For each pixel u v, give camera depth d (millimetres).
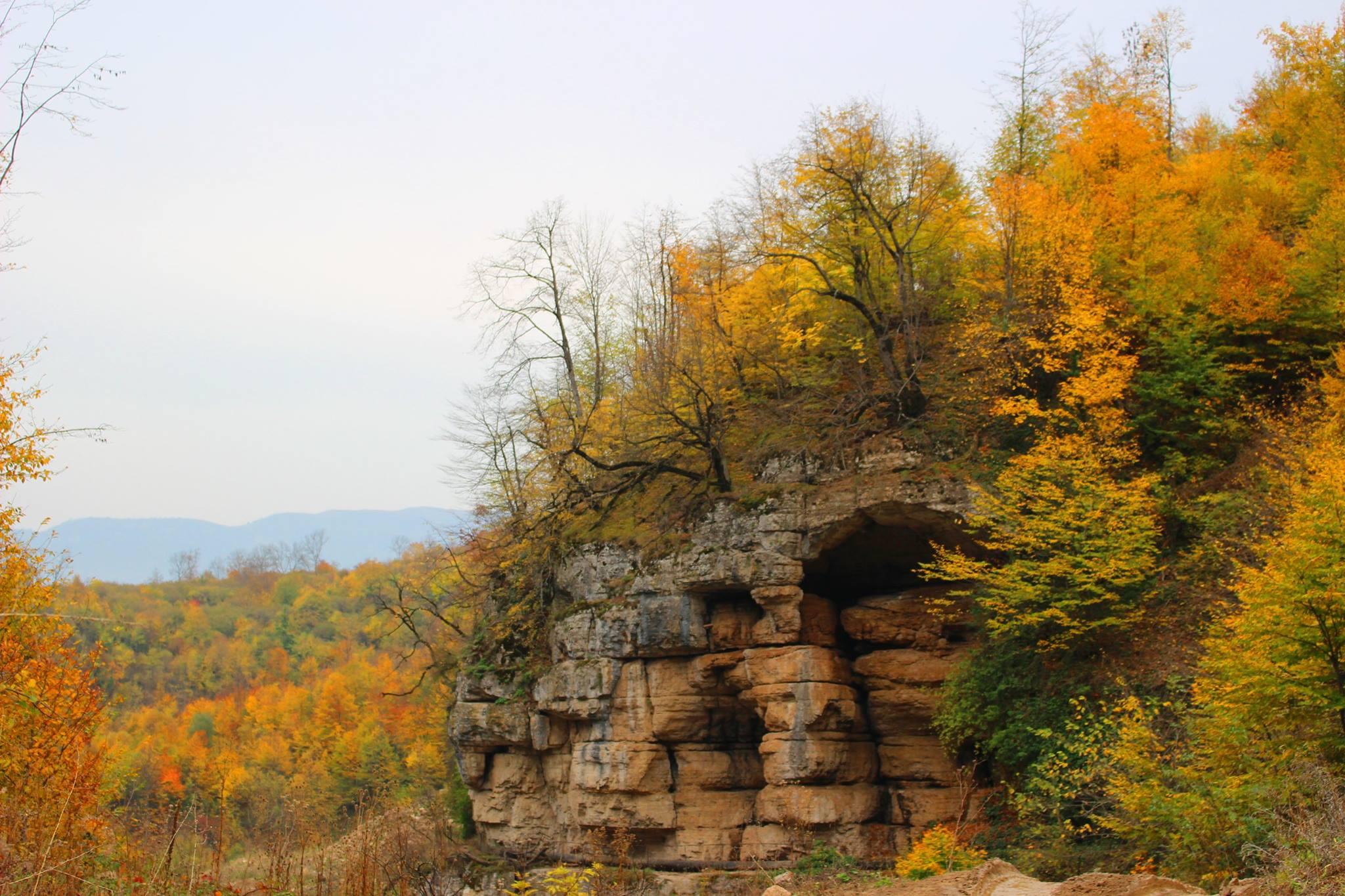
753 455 32406
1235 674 17234
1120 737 20656
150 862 14961
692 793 31594
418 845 36125
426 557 49406
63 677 17422
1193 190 36500
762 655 30078
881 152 35062
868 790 30156
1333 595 16156
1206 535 26500
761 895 25125
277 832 18203
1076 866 21266
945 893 16641
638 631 31688
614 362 44781
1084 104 42594
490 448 43812
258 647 108312
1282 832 14242
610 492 35469
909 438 29781
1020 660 27438
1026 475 27094
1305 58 41875
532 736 34438
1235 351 30719
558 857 33438
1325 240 30453
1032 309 30031
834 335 35438
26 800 15469
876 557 31312
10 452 17750
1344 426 25484
